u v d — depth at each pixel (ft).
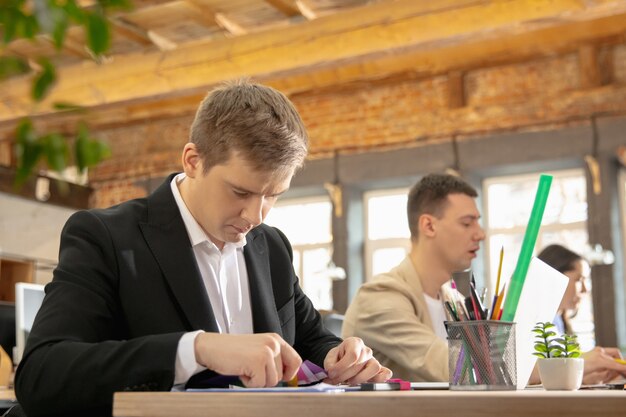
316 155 32.12
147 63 25.44
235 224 5.63
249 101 5.42
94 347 4.54
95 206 36.27
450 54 29.58
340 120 31.91
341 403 3.38
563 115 28.27
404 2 22.07
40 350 4.73
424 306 9.08
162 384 4.27
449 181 9.46
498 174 30.32
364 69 30.94
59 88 26.13
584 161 28.12
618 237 27.73
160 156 35.45
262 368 4.16
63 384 4.46
